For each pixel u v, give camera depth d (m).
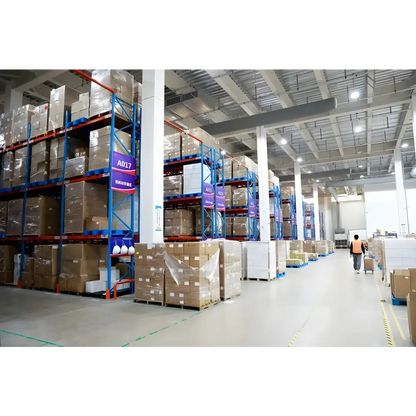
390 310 5.04
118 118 6.69
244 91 10.66
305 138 14.72
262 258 8.88
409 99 10.55
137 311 4.98
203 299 5.14
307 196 31.84
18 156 8.28
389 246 7.51
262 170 12.19
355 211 30.80
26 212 7.63
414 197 21.62
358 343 3.43
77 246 6.52
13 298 6.10
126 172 6.49
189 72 9.52
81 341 3.51
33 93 10.35
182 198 8.62
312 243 19.83
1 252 8.10
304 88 10.58
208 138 9.59
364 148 17.36
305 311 4.99
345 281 8.54
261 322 4.31
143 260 5.70
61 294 6.52
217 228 9.66
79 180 6.81
